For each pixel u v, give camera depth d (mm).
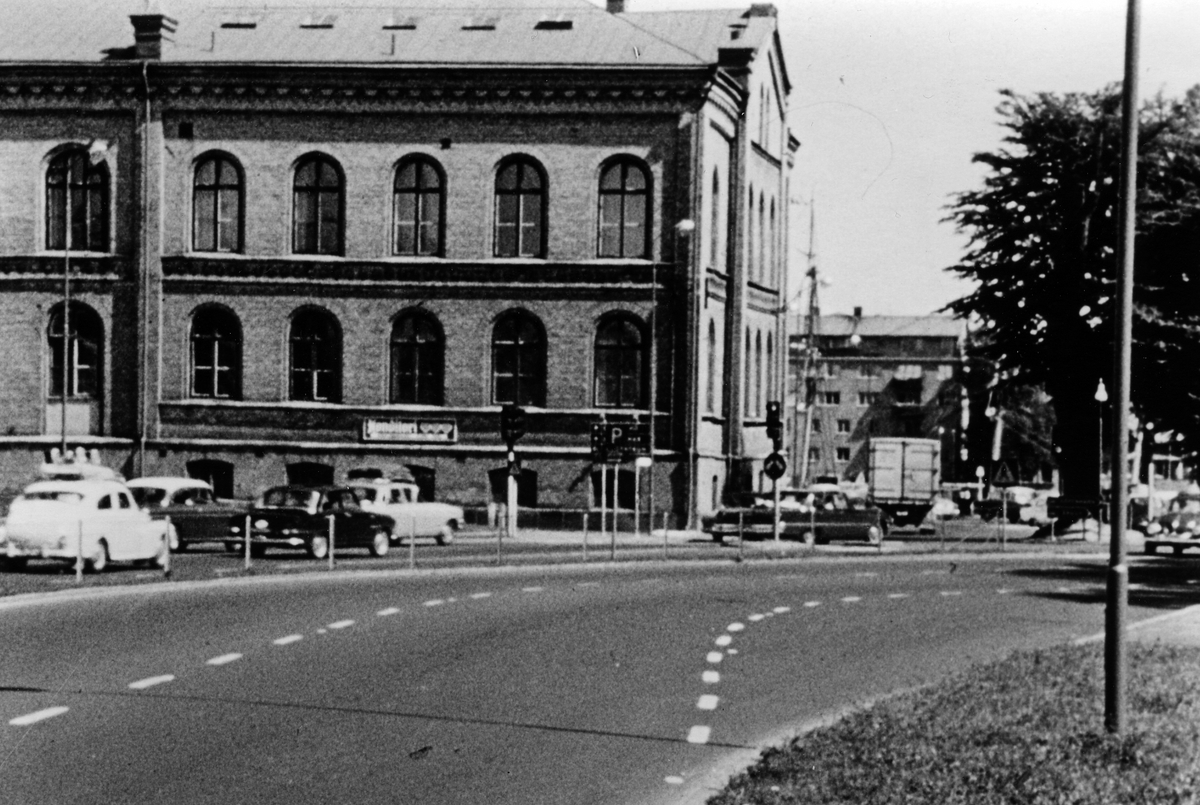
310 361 51156
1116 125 51781
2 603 23172
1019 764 11156
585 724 13781
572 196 50375
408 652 18141
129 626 20234
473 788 10969
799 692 16094
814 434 129250
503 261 50438
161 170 51000
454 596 25969
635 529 47938
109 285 51219
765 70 58938
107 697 14305
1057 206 52781
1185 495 56938
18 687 14844
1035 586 31406
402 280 50688
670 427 50031
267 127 50875
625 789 11172
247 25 52594
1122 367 12094
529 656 18156
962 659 18938
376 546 37469
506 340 50781
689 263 49938
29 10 53531
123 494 30172
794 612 24609
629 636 20547
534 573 33156
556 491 50094
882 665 18312
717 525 46250
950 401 125250
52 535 28594
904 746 11914
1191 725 12961
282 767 11383
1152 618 24062
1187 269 52469
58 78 50906
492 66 50031
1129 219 12008
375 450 50531
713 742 13141
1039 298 53281
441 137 50688
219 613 22094
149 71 50656
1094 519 59062
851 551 43781
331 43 51750
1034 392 111500
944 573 35156
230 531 35969
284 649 18109
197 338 51281
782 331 63469
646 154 50219
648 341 50219
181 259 50938
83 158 51438
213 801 10211
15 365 51219
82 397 51312
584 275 50219
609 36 51656
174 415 51031
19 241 51219
